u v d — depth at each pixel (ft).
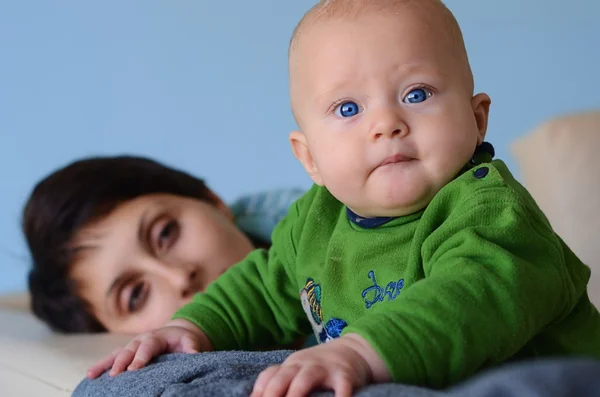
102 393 2.34
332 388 1.77
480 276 2.00
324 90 2.39
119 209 4.21
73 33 6.50
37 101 6.50
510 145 5.70
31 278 4.29
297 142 2.75
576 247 4.92
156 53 6.52
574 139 5.16
